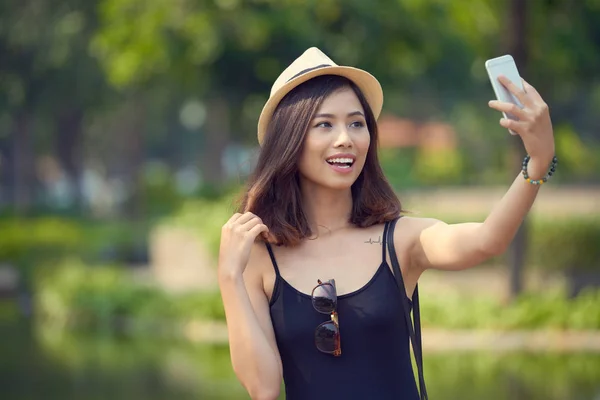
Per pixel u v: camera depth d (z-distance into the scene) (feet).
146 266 83.25
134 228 123.03
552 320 45.06
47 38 121.49
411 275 12.78
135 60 65.36
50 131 168.96
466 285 57.31
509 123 11.10
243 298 12.23
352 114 12.63
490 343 44.47
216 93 82.33
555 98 80.48
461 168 140.77
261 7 63.05
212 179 131.23
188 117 173.27
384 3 64.34
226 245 12.46
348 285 12.39
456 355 42.29
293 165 12.75
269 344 12.22
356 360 12.21
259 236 12.90
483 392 34.45
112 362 44.50
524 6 47.11
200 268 69.92
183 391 37.09
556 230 60.18
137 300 58.59
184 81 69.51
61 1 119.14
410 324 12.44
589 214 65.57
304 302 12.42
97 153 199.41
